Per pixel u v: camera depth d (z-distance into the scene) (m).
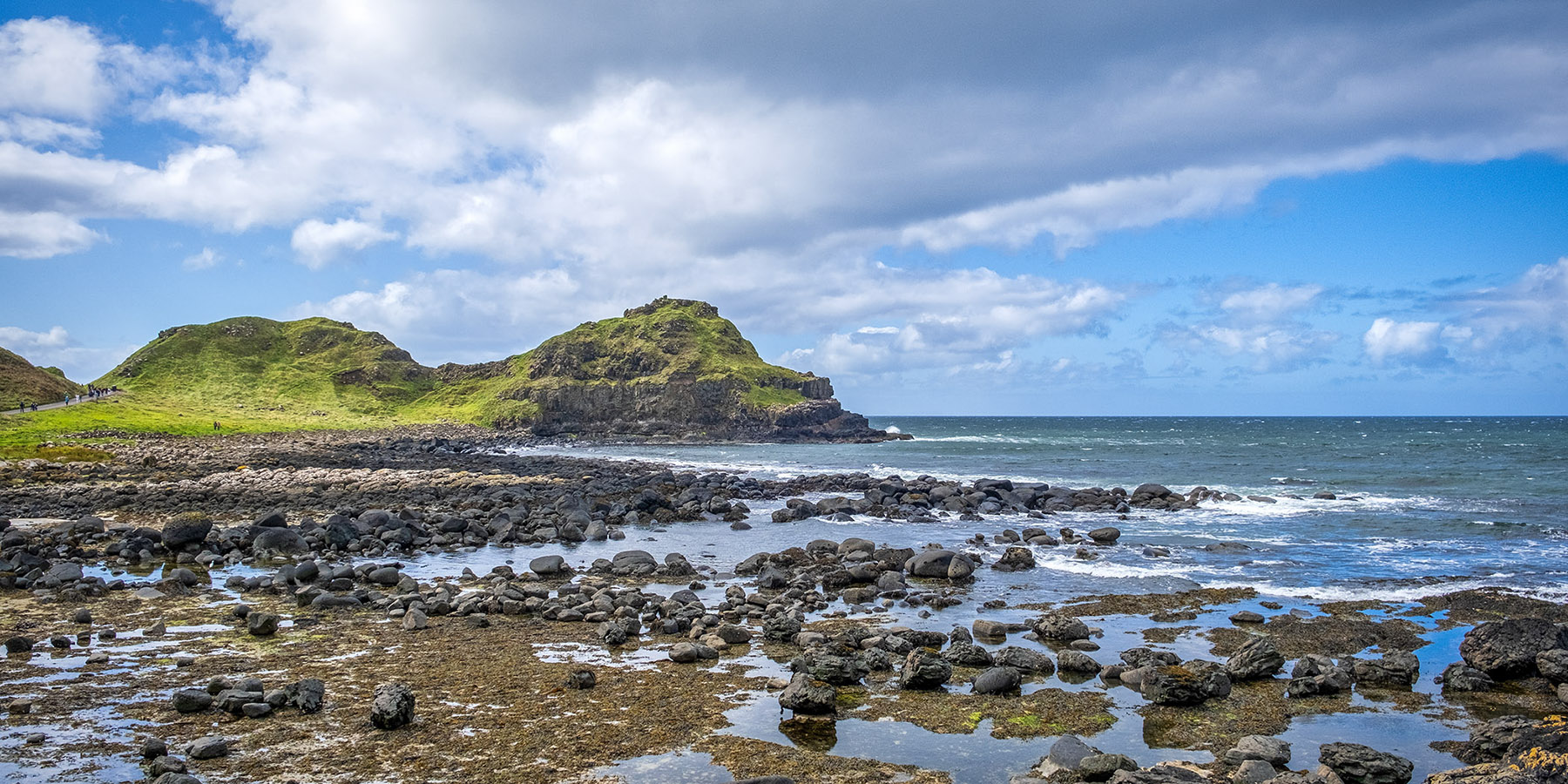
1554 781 10.43
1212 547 31.98
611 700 14.54
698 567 29.11
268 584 24.16
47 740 12.30
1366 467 74.75
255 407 180.25
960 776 11.55
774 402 190.00
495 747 12.37
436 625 20.22
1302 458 88.94
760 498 54.78
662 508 46.03
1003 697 14.95
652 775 11.43
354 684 15.27
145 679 15.37
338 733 12.79
